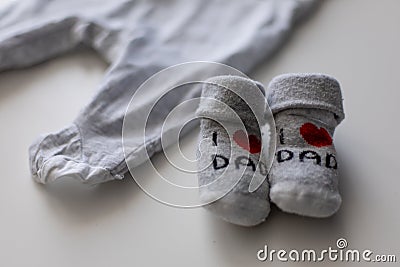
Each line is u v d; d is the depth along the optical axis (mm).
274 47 422
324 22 442
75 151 351
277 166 323
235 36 423
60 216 337
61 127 381
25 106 395
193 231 328
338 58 416
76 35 419
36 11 424
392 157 356
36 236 329
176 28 424
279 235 324
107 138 363
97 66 419
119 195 345
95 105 369
